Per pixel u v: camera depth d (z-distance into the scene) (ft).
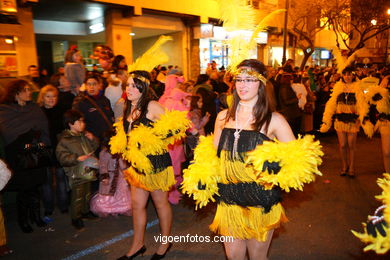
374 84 17.88
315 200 15.89
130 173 10.43
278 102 25.36
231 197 7.52
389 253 11.00
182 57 44.83
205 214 14.61
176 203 15.78
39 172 13.12
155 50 10.42
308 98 29.43
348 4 52.24
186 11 40.78
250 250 7.77
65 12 35.32
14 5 25.81
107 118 15.80
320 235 12.44
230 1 8.16
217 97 22.00
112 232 13.15
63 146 13.08
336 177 19.26
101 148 15.08
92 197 14.75
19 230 13.46
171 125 9.99
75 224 13.47
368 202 15.57
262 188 7.28
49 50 48.49
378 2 52.44
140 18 38.32
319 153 6.84
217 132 8.08
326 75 44.70
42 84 20.97
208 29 43.52
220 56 53.67
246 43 7.95
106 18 36.01
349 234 12.50
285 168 6.55
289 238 12.24
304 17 53.72
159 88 23.35
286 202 15.69
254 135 7.22
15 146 12.63
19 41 27.66
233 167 7.32
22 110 13.08
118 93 17.74
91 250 11.76
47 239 12.64
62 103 15.81
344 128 18.78
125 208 14.34
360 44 54.24
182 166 17.80
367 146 27.20
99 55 19.80
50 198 14.56
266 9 47.60
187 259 11.02
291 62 32.89
